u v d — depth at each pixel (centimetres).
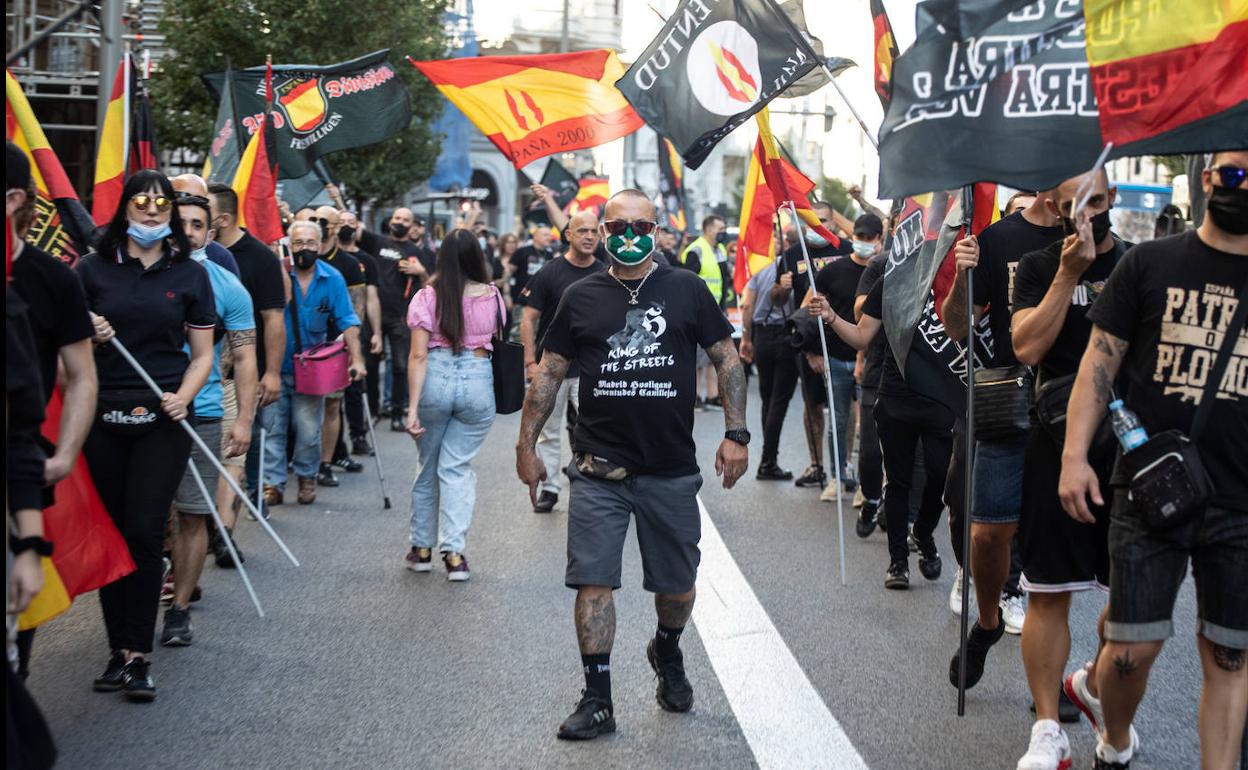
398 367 1509
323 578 802
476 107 1094
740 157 7962
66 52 1858
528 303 1007
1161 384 429
